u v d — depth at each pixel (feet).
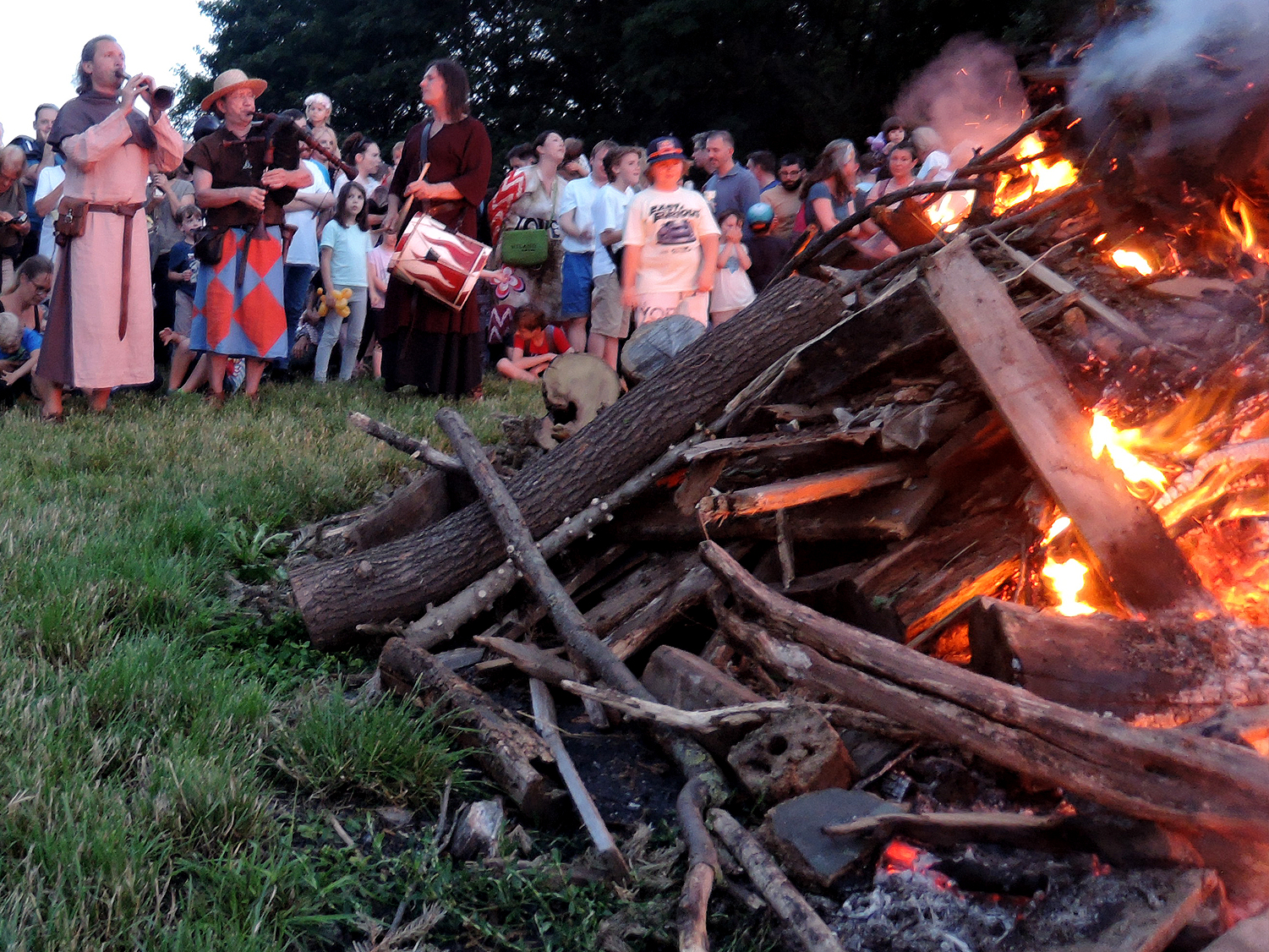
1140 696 9.87
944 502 12.84
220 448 21.84
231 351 26.30
